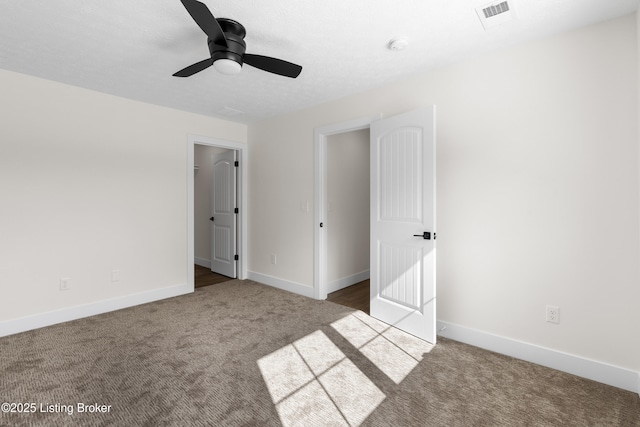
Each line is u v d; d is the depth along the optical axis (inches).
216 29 66.7
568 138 80.9
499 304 92.4
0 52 91.7
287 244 157.6
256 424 62.8
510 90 89.2
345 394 72.7
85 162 121.0
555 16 74.2
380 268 115.7
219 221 193.3
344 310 128.4
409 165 103.3
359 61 97.2
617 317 75.7
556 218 83.0
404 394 72.7
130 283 134.0
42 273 111.3
